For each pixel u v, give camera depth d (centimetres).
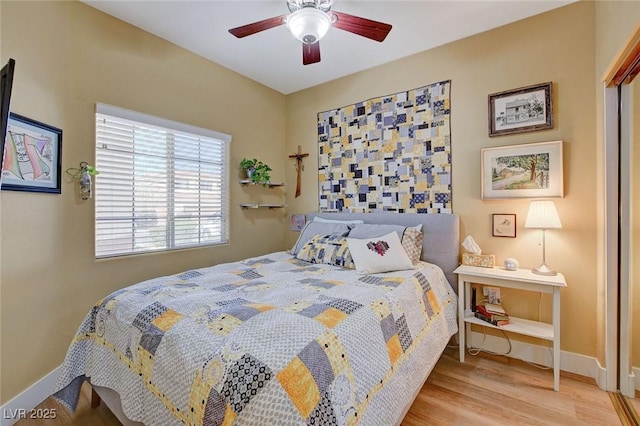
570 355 210
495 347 236
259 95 342
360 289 167
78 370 156
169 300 146
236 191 318
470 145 250
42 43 180
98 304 161
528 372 209
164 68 253
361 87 312
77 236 202
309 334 110
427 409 170
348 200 322
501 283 208
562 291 213
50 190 185
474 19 227
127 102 228
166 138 260
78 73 201
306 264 244
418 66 275
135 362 127
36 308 179
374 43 259
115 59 221
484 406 172
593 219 203
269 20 171
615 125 185
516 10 217
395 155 289
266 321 118
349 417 101
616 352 186
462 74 253
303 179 360
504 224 234
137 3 207
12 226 166
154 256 248
